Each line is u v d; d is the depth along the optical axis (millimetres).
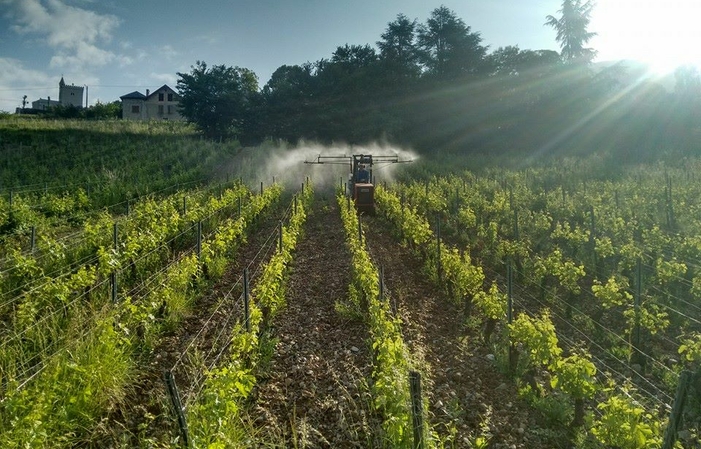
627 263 10531
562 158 37188
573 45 53531
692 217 14867
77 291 8609
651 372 6898
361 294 9492
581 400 5422
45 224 16281
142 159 34000
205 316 8930
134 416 5547
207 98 45625
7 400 4766
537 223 14711
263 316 8531
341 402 5945
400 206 18047
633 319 7410
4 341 6531
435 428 5438
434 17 52219
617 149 38562
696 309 9039
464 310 9297
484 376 6812
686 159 29406
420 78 49188
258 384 6434
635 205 16625
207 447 4223
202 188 27234
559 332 8523
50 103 109938
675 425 4043
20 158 32031
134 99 72062
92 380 5438
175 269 9453
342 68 51469
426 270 11922
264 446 5016
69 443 4754
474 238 15688
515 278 11570
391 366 5371
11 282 9555
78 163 31797
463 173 32188
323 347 7727
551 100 45375
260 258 13555
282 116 46562
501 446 5195
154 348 7402
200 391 5527
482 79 47938
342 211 18797
